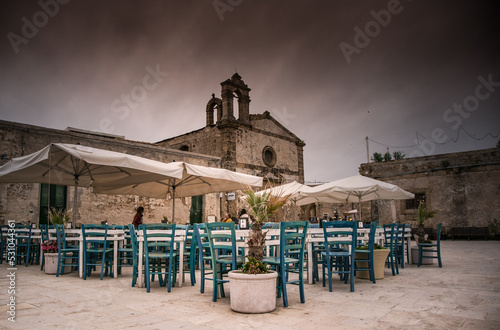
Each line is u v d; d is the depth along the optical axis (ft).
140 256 18.49
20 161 23.97
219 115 70.44
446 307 13.52
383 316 12.35
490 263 27.43
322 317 12.33
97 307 13.96
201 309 13.66
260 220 14.49
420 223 28.35
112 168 27.58
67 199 41.65
